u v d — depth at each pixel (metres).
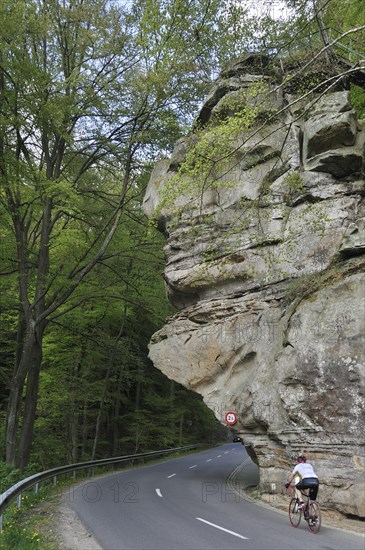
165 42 17.94
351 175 16.11
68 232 19.89
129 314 29.84
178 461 31.12
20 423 27.80
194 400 42.69
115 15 19.97
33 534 8.60
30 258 23.89
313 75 17.33
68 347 28.70
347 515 11.87
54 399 27.06
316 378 13.33
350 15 16.55
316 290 14.66
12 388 19.69
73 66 21.06
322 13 16.06
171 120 20.16
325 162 16.14
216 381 18.56
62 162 24.42
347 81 18.25
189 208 19.94
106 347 28.84
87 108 21.44
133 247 23.61
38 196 18.83
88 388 29.14
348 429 12.35
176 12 17.09
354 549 8.35
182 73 19.83
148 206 21.80
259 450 15.55
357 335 12.72
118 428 36.84
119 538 9.18
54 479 17.84
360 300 13.03
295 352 14.09
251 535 9.53
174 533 9.62
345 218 15.59
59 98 19.23
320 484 12.54
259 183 18.19
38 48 20.56
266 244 17.55
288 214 16.94
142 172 23.95
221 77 20.27
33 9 17.75
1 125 18.25
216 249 18.75
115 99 21.06
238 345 17.66
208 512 12.32
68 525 10.58
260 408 15.34
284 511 12.84
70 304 24.30
